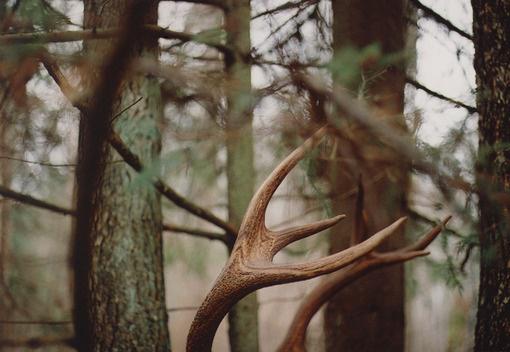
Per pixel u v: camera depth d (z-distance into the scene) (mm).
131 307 4492
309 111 4328
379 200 5156
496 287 3691
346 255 3018
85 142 3775
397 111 4688
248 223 3180
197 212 4512
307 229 3193
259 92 4316
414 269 6273
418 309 8883
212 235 4965
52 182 4680
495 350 3635
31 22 3646
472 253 5031
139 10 3467
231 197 5109
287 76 4305
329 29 4793
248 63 4555
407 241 5406
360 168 4996
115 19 3891
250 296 5320
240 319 5273
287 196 5281
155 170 4219
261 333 11164
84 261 4457
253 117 4465
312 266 3025
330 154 4836
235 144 5074
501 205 3715
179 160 4637
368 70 4496
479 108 3816
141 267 4527
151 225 4590
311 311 3889
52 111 3811
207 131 4617
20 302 5949
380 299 5352
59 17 3658
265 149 5148
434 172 4281
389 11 4945
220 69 4562
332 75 4414
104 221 4496
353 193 5055
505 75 3664
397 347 5395
